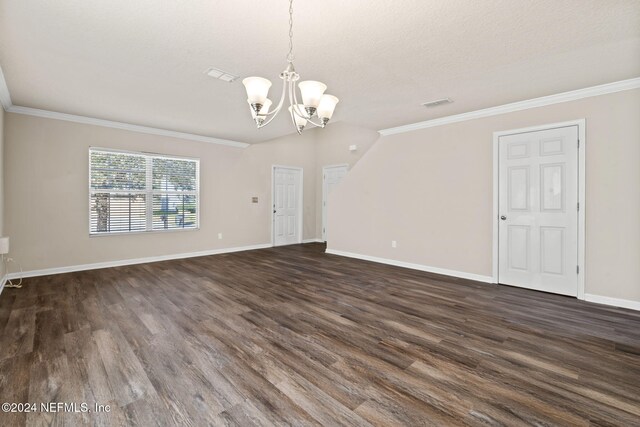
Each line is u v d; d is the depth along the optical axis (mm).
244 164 6559
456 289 3836
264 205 6961
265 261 5449
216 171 6098
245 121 4738
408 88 3381
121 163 4965
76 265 4594
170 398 1711
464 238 4395
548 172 3695
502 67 2865
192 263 5227
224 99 3744
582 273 3471
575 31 2258
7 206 4031
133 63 2801
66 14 2062
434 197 4707
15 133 4066
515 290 3805
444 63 2785
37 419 1536
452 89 3418
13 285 3779
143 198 5207
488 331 2613
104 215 4828
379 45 2475
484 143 4191
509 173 3988
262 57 2688
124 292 3596
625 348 2324
